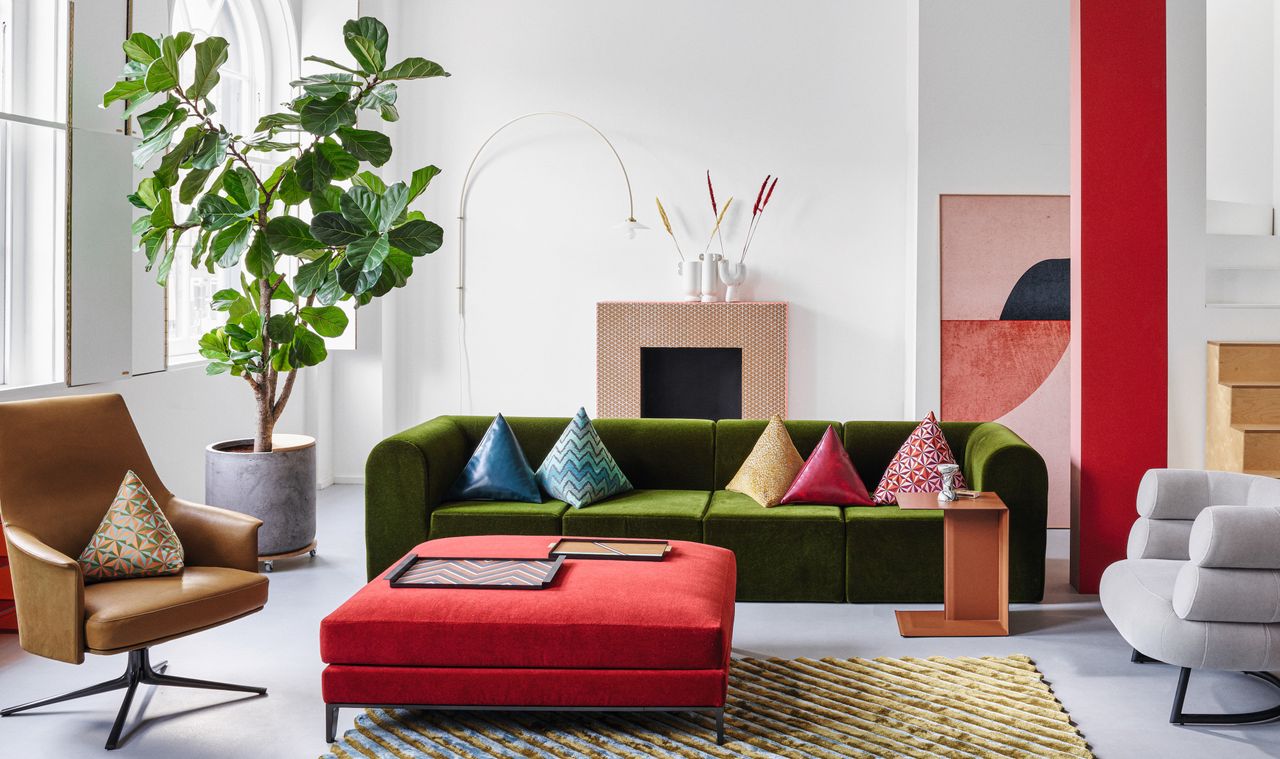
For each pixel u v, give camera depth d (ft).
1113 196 14.98
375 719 10.41
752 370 22.13
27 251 14.61
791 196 22.47
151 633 9.92
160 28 16.67
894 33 22.11
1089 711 10.68
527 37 22.82
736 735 9.98
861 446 16.12
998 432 15.20
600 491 15.35
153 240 14.69
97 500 11.37
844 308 22.48
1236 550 9.94
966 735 9.95
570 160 22.89
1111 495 14.97
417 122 23.08
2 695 11.10
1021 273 20.65
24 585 9.94
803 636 13.00
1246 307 16.35
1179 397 16.05
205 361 18.95
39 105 14.51
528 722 10.32
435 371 23.45
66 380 14.47
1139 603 10.77
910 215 21.59
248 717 10.52
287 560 16.66
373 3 22.47
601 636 9.84
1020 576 14.42
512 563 11.38
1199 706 10.78
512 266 23.15
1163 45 14.90
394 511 14.70
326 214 14.70
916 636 12.95
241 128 21.30
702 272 22.15
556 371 23.20
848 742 9.81
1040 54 20.29
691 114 22.58
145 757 9.60
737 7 22.40
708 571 11.27
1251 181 21.98
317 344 15.90
